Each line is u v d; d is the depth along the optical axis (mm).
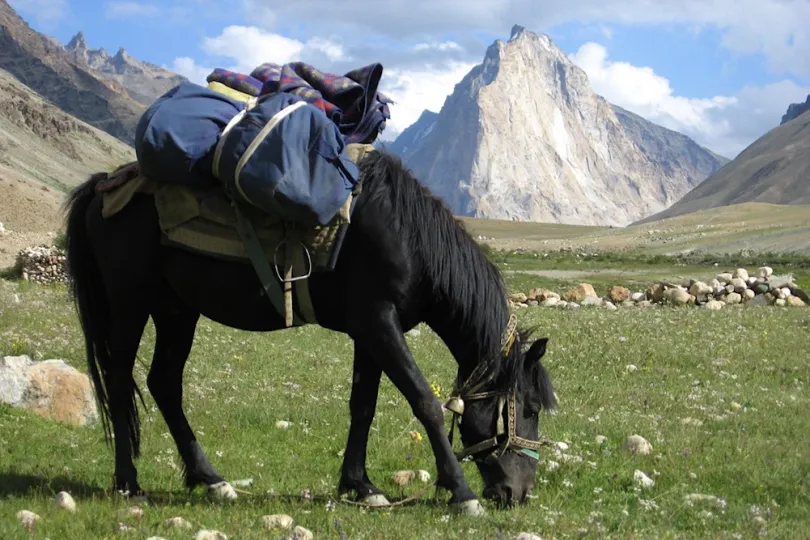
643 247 89562
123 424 7312
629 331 18250
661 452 8891
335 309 6906
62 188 173875
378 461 8758
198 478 7355
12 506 6273
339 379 13070
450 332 6988
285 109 6504
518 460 6773
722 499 7160
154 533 5770
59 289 28078
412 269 6660
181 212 6855
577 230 152375
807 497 7445
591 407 11273
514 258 70125
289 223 6664
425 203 6824
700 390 12586
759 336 17875
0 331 15312
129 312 7363
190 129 6652
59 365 10320
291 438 9609
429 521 6258
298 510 6512
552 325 18953
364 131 7094
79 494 6895
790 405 11727
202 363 13727
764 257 69188
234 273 6863
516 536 5707
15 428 9016
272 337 17250
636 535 6047
